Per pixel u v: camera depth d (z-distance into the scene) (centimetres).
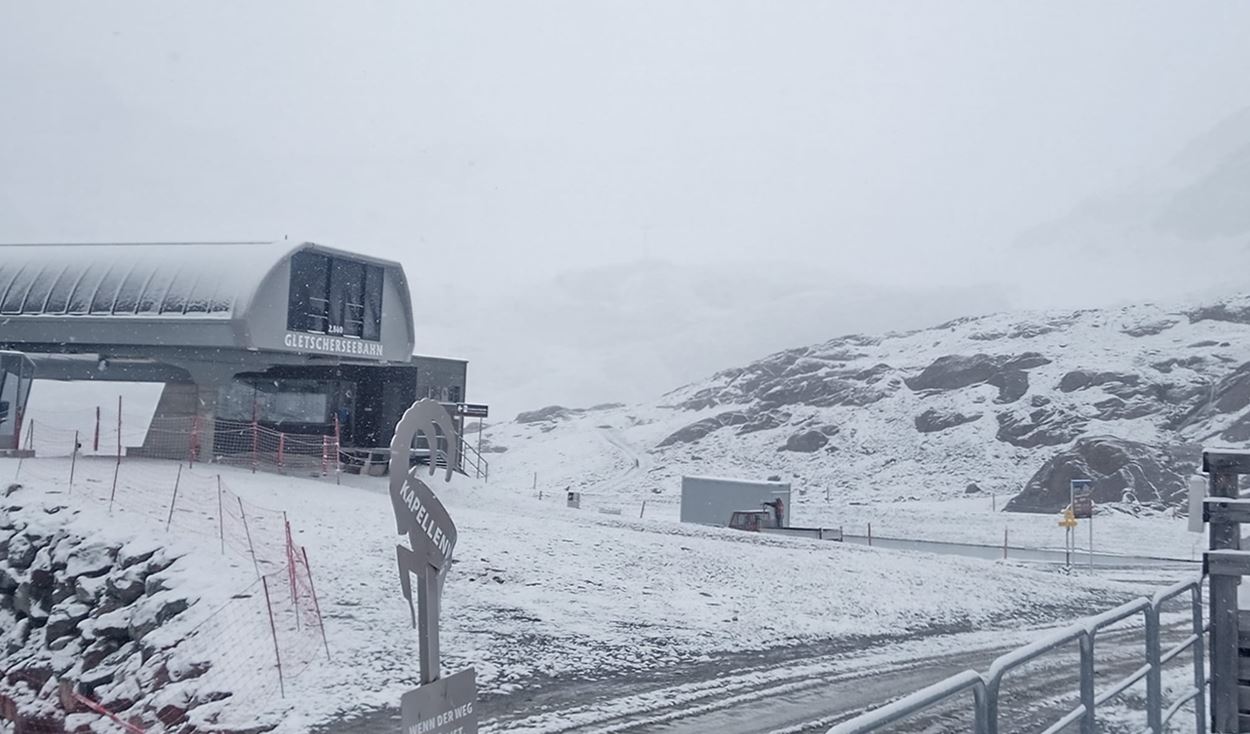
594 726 1255
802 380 10319
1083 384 8031
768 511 4325
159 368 3844
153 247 3700
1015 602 2341
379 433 3809
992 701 548
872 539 4931
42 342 3625
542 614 1797
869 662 1670
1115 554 4372
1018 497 6028
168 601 1695
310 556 1992
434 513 624
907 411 8625
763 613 1980
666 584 2138
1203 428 6825
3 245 3922
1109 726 795
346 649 1486
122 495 2456
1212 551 973
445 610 1761
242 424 3666
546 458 10050
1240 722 958
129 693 1508
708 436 9619
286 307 3503
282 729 1194
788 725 1279
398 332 3950
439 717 589
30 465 3011
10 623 2081
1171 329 9256
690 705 1362
